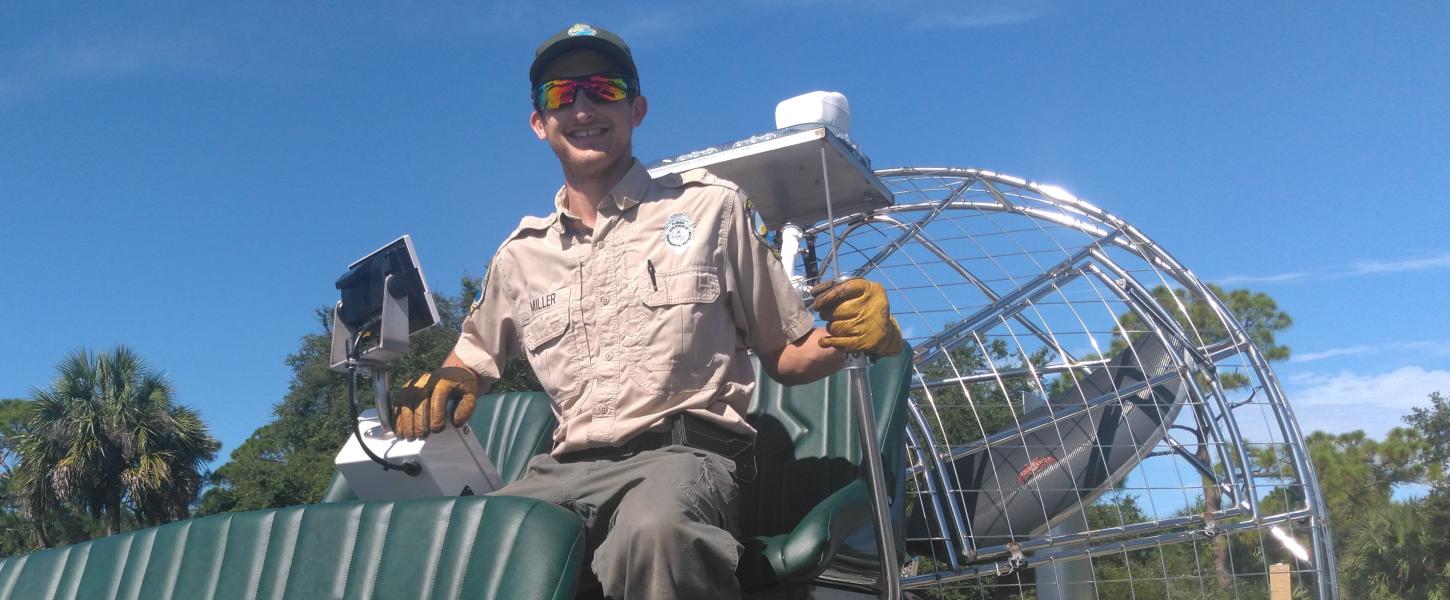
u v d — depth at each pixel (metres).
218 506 18.25
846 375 2.21
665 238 1.77
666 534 1.48
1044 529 3.65
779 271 1.82
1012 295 3.91
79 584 1.71
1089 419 3.74
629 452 1.72
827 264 2.03
